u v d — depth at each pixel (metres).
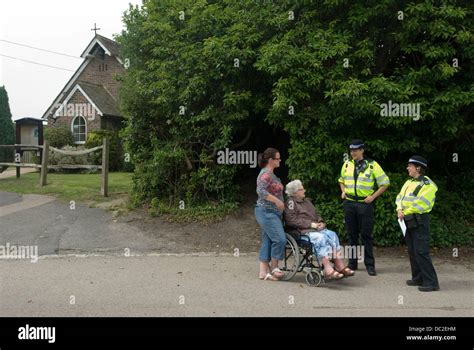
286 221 6.72
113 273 6.84
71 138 21.89
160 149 10.45
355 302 5.75
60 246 8.20
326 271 6.27
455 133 8.91
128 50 10.98
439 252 8.27
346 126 8.36
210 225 9.42
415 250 6.30
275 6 8.92
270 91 9.33
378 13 7.98
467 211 10.09
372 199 7.00
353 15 8.12
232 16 9.34
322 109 8.23
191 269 7.11
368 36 8.41
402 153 9.10
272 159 6.61
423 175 6.48
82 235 8.81
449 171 11.03
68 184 13.78
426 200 6.23
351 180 7.14
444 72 7.53
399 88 7.68
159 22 10.01
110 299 5.75
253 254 8.03
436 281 6.23
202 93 9.26
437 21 7.61
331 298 5.89
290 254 6.96
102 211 10.47
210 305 5.59
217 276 6.77
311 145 8.41
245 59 8.73
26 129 20.55
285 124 8.34
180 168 10.52
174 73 9.79
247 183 11.31
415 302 5.76
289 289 6.23
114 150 20.17
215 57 8.81
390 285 6.48
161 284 6.36
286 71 8.12
